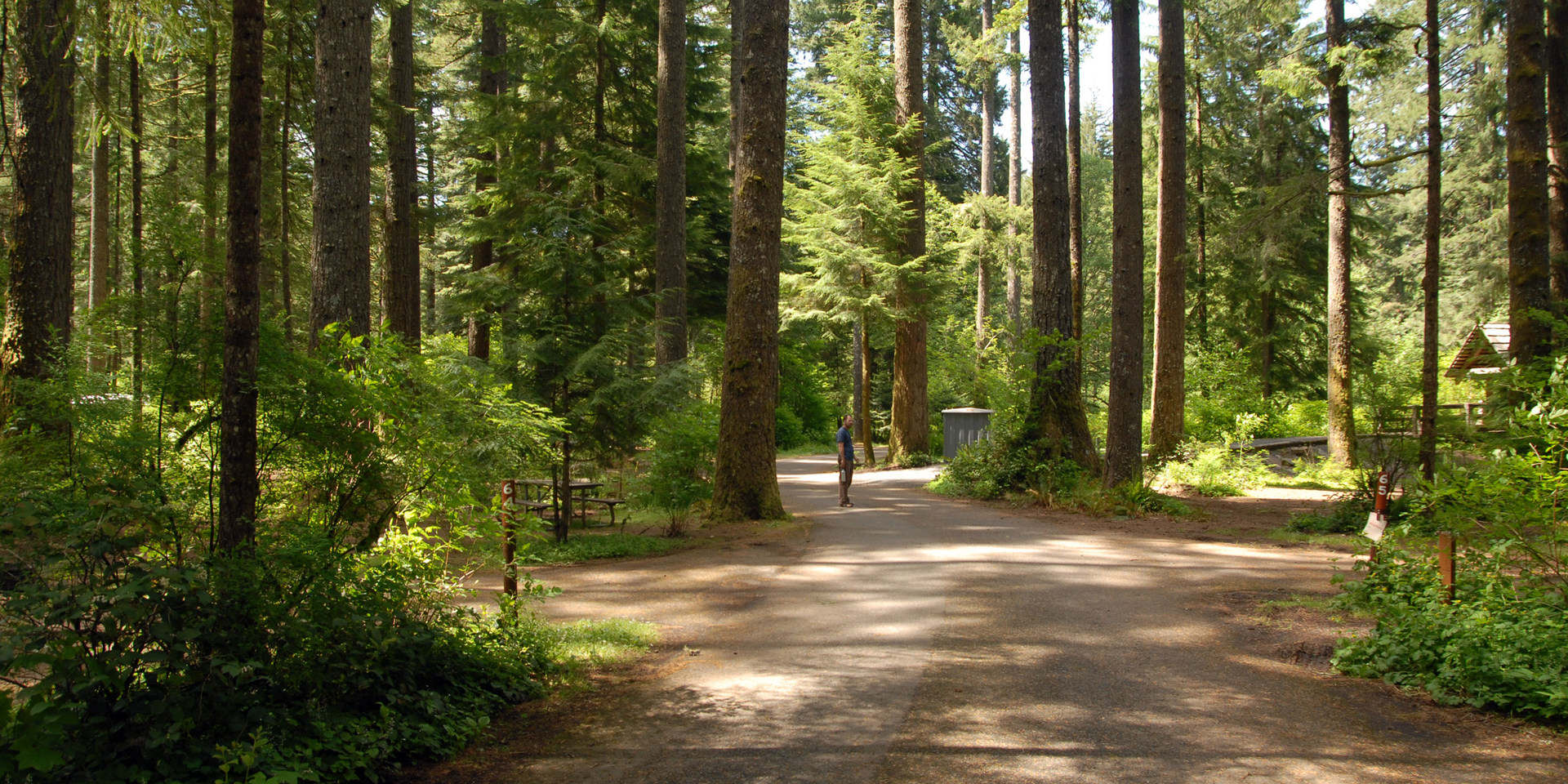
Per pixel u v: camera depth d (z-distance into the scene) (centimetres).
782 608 826
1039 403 1797
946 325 3994
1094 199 5734
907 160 2548
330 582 466
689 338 3086
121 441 488
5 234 1306
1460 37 2394
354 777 414
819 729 507
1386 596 693
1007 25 1902
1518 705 523
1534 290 1369
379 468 554
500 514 675
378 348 593
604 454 1371
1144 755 461
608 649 672
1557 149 1468
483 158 2281
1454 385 2780
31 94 1002
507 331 1332
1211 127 3366
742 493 1389
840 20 4031
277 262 1681
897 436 2798
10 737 322
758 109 1389
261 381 509
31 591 348
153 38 921
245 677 411
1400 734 494
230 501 480
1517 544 641
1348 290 2117
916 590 892
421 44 3030
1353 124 3812
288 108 1600
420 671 520
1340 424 2127
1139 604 827
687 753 474
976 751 468
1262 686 585
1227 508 1617
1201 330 3391
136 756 371
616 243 1477
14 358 977
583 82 2241
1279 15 2953
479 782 438
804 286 2702
